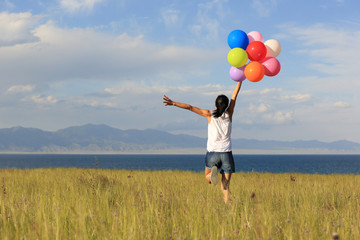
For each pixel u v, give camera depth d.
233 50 6.98
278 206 6.41
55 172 18.42
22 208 5.78
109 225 4.82
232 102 7.19
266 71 7.25
